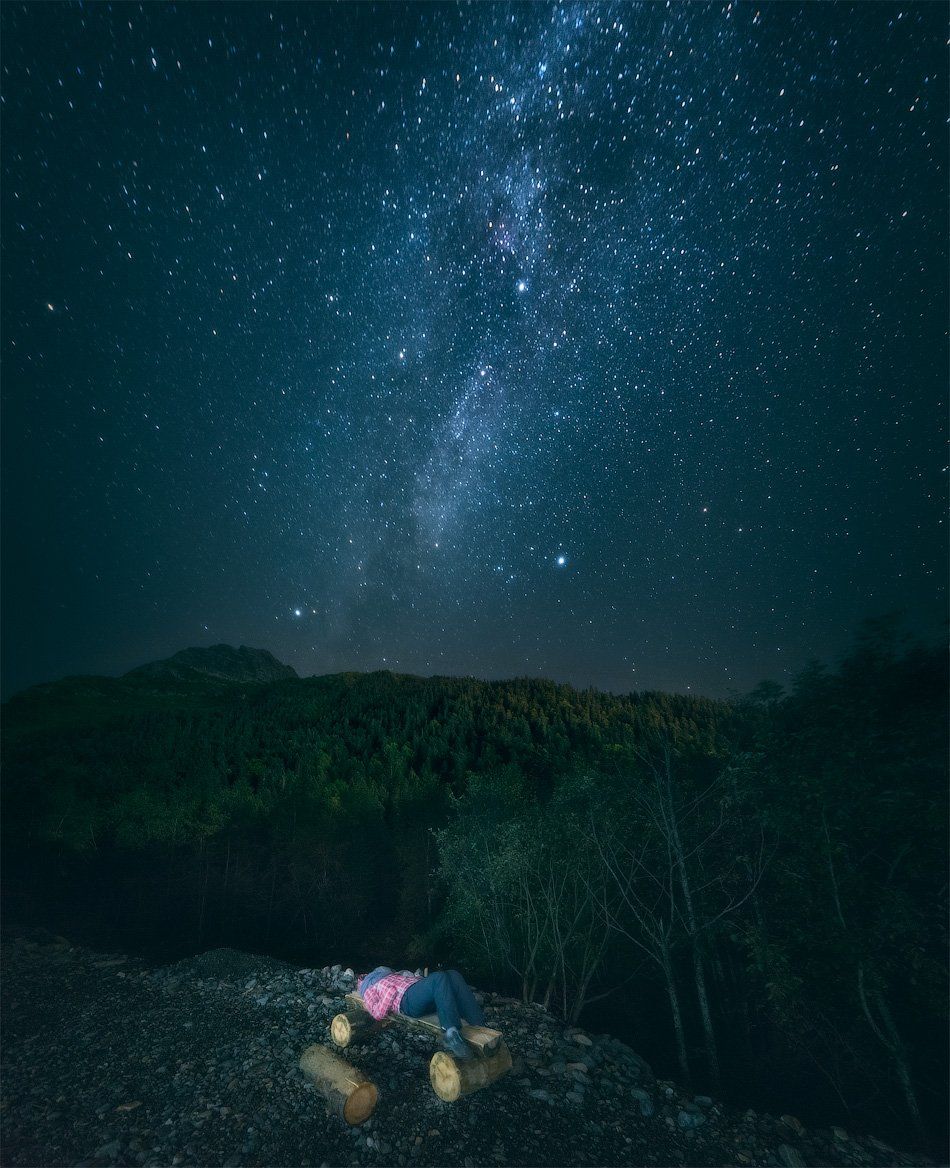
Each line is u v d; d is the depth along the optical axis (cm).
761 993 950
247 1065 643
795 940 734
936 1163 579
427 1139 520
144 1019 786
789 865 745
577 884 967
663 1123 566
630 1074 639
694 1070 875
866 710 691
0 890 1666
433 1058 562
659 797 902
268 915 1545
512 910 1020
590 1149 520
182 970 936
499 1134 529
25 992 905
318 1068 568
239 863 1823
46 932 1233
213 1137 536
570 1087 603
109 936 1429
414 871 1562
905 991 729
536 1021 746
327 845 1711
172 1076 639
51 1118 584
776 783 741
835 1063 776
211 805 1953
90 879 1775
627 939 1019
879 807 676
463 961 1083
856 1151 564
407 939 1450
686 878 841
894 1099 729
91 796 2116
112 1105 597
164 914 1574
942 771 666
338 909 1595
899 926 646
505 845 989
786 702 771
